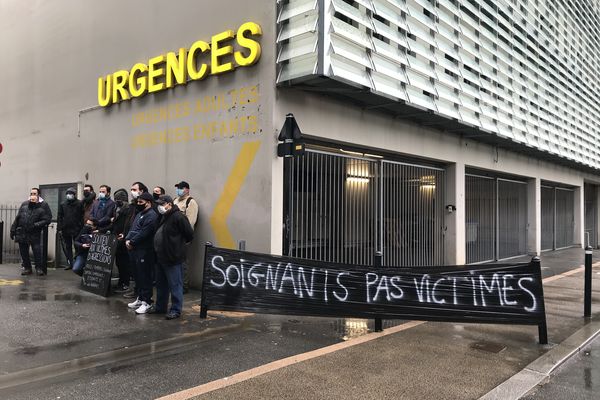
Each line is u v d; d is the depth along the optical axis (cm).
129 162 1026
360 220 934
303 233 813
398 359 506
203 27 867
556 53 1667
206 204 855
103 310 690
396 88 857
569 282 1064
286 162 785
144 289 692
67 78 1220
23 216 984
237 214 800
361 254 927
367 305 618
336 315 623
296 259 640
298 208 807
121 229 820
